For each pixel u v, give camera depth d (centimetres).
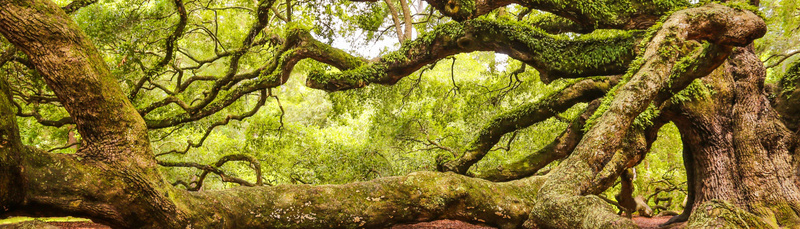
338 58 1061
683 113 848
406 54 984
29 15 514
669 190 1788
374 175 1527
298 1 1352
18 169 502
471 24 891
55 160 544
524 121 1102
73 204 538
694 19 638
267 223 721
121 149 575
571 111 1476
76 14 1220
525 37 871
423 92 1580
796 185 770
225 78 1259
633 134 806
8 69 1205
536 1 831
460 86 1555
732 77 846
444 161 1196
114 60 1284
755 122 811
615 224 343
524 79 1498
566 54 856
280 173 1647
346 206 759
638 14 797
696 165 874
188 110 1302
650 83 541
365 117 1906
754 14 673
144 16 1229
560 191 457
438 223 1027
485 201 818
